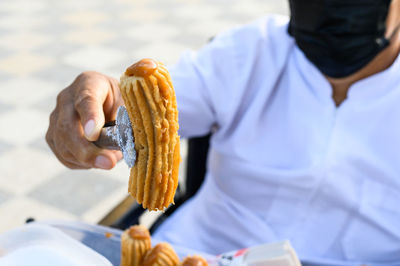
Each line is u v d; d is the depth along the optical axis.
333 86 1.14
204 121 1.29
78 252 0.65
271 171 1.18
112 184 2.58
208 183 1.33
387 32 1.04
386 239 1.14
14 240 0.68
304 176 1.14
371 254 1.16
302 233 1.20
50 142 0.92
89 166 0.84
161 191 0.61
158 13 5.17
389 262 1.15
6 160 2.76
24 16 5.08
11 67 3.88
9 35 4.54
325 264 1.13
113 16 5.08
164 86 0.57
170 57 4.12
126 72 0.58
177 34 4.61
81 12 5.21
